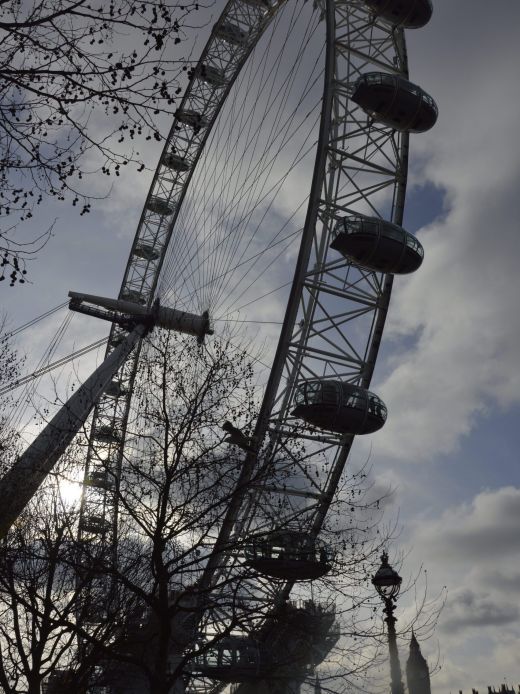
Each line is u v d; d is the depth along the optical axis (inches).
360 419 1621.6
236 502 1107.3
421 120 1763.0
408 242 1689.2
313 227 1598.2
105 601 1076.5
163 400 1017.5
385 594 767.1
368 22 1836.9
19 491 1119.0
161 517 909.2
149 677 838.5
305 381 1637.6
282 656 1019.3
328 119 1646.2
